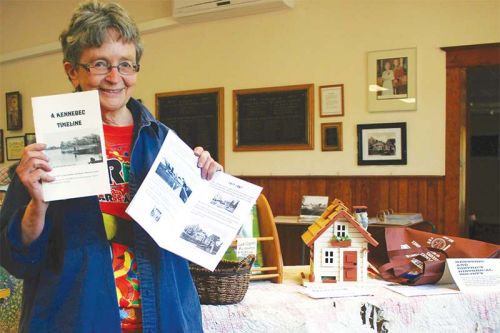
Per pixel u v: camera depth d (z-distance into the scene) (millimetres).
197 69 5641
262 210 2193
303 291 1915
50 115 1014
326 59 4992
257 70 5320
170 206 1137
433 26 4566
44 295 1024
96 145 1015
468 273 1939
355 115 4867
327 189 4969
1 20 7168
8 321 2002
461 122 4484
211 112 5539
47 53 6832
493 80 6746
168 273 1134
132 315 1111
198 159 1254
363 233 2057
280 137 5184
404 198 4656
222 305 1733
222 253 1160
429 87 4582
